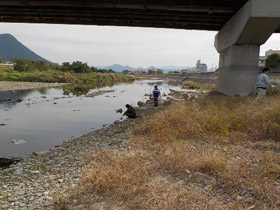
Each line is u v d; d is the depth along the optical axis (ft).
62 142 34.47
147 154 20.62
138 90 138.92
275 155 18.07
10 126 44.47
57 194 15.02
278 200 11.75
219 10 53.21
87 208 12.42
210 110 30.91
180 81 263.70
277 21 46.34
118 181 14.70
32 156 27.20
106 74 262.06
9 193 15.83
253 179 14.28
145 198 12.85
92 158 21.80
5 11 60.08
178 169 16.62
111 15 61.31
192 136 24.76
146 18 62.44
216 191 13.47
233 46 56.59
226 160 17.46
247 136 23.45
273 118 24.12
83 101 81.82
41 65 232.12
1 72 174.40
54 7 55.01
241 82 56.49
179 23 67.56
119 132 35.01
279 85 70.13
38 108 65.36
